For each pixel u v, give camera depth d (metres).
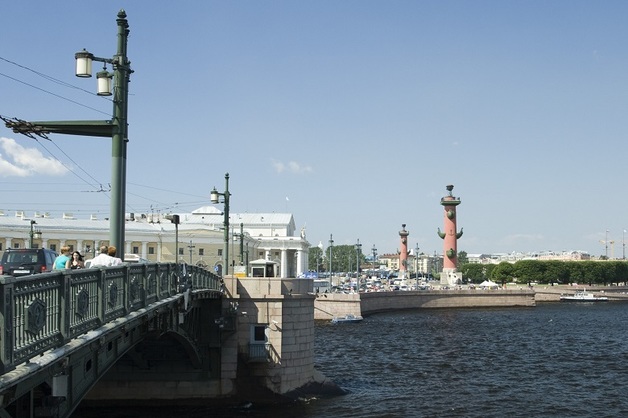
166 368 34.84
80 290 13.62
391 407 36.12
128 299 17.41
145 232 111.69
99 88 20.89
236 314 35.38
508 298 136.62
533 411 36.25
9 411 12.16
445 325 90.19
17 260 24.72
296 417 32.66
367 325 90.19
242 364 35.38
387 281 178.00
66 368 13.38
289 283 36.38
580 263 179.62
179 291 24.75
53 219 99.94
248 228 169.00
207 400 34.91
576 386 43.81
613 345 66.88
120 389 34.56
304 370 37.00
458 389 42.06
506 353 59.94
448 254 167.62
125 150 21.94
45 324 11.70
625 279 189.38
